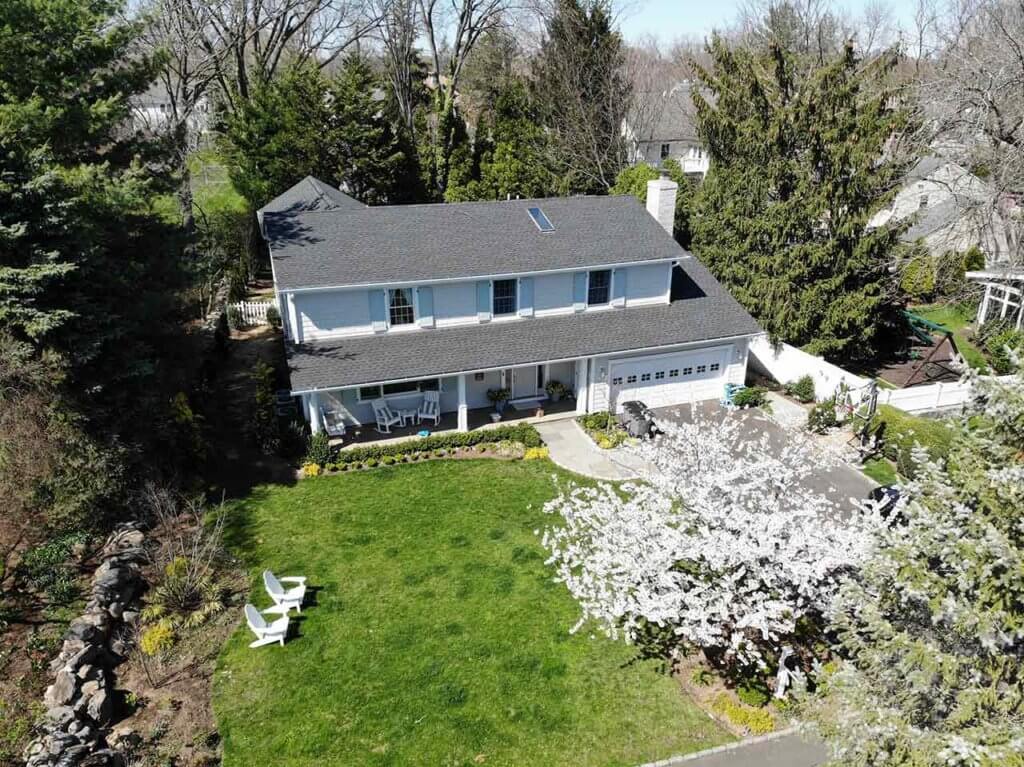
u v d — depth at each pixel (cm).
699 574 1166
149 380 1738
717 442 1286
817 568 1057
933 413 2244
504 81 5491
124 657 1262
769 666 1231
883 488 1697
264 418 1992
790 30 4534
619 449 2066
